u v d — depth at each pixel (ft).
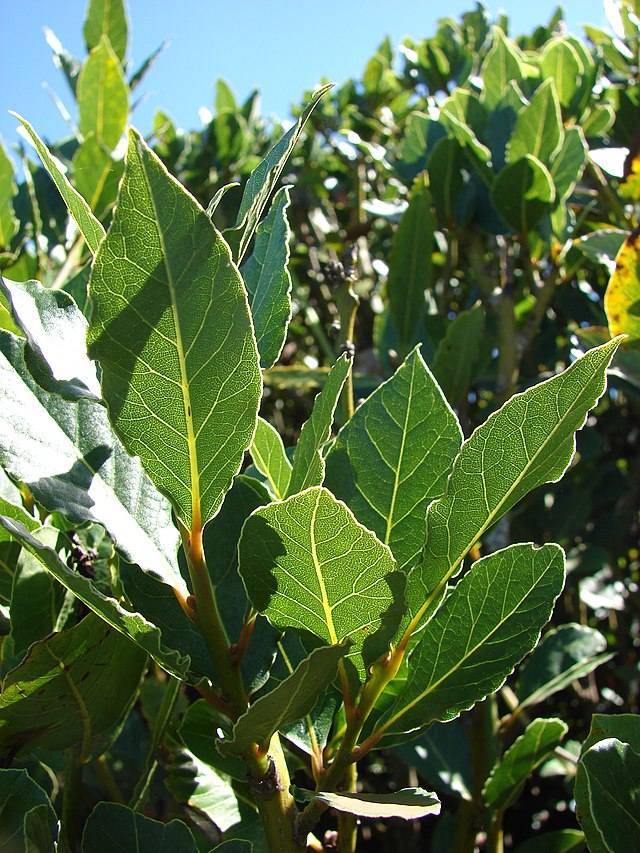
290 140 0.67
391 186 2.30
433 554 0.67
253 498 0.79
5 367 0.70
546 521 1.77
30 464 0.66
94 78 1.82
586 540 1.86
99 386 0.65
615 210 1.66
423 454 0.78
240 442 0.61
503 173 1.50
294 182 2.54
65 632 0.66
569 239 1.63
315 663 0.56
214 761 0.91
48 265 1.76
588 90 1.74
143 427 0.60
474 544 0.69
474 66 2.34
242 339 0.58
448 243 1.99
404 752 1.24
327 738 0.76
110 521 0.67
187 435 0.61
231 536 0.77
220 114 2.32
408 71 2.61
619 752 0.70
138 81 2.11
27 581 0.76
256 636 0.73
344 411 1.02
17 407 0.68
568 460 0.67
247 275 0.85
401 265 1.57
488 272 1.66
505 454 0.65
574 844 1.23
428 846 1.98
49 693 0.71
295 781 1.19
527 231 1.57
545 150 1.54
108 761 1.51
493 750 1.25
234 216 1.32
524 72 1.77
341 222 2.64
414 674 0.71
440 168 1.62
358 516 0.78
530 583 0.71
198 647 0.72
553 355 1.89
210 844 1.01
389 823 1.93
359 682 0.66
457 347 1.43
